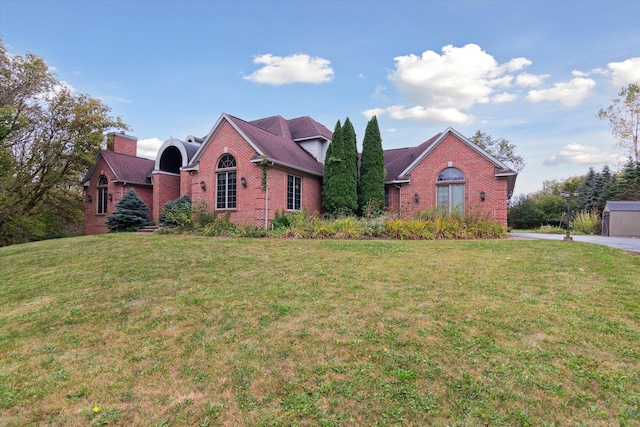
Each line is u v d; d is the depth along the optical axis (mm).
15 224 22062
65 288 7523
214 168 17734
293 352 4277
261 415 3188
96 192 24484
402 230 13516
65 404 3467
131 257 10109
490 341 4414
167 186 22453
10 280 8672
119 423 3154
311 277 7531
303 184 19312
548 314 5246
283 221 16094
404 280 7156
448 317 5176
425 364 3918
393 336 4594
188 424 3109
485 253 9945
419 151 21969
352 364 3963
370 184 18953
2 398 3588
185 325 5273
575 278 7242
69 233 27000
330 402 3320
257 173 16266
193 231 16016
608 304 5664
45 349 4707
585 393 3361
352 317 5262
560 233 26359
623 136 32094
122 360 4312
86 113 22969
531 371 3730
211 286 7145
